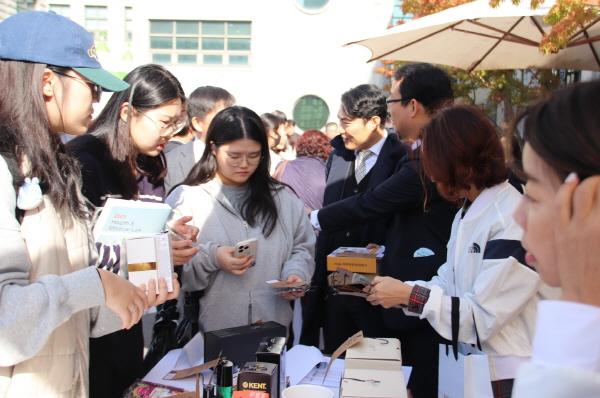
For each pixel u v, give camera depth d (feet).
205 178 7.66
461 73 22.20
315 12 45.98
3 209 3.92
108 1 48.37
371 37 11.53
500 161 5.34
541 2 9.50
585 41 11.94
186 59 48.14
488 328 5.07
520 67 12.92
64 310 3.94
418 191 7.68
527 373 2.25
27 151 4.19
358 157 10.73
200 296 7.37
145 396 5.41
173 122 6.53
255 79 47.09
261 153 7.59
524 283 4.94
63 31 4.47
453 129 5.38
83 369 4.66
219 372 4.91
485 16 10.19
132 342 6.26
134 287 4.32
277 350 5.38
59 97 4.48
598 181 2.11
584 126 2.12
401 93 8.38
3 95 4.23
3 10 39.06
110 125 6.17
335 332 9.75
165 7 47.24
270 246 7.49
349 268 7.00
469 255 5.41
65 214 4.52
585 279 2.15
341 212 8.63
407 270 7.74
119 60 46.52
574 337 2.15
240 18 46.91
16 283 3.95
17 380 4.14
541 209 2.36
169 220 6.89
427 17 11.23
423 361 7.75
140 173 7.48
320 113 46.83
